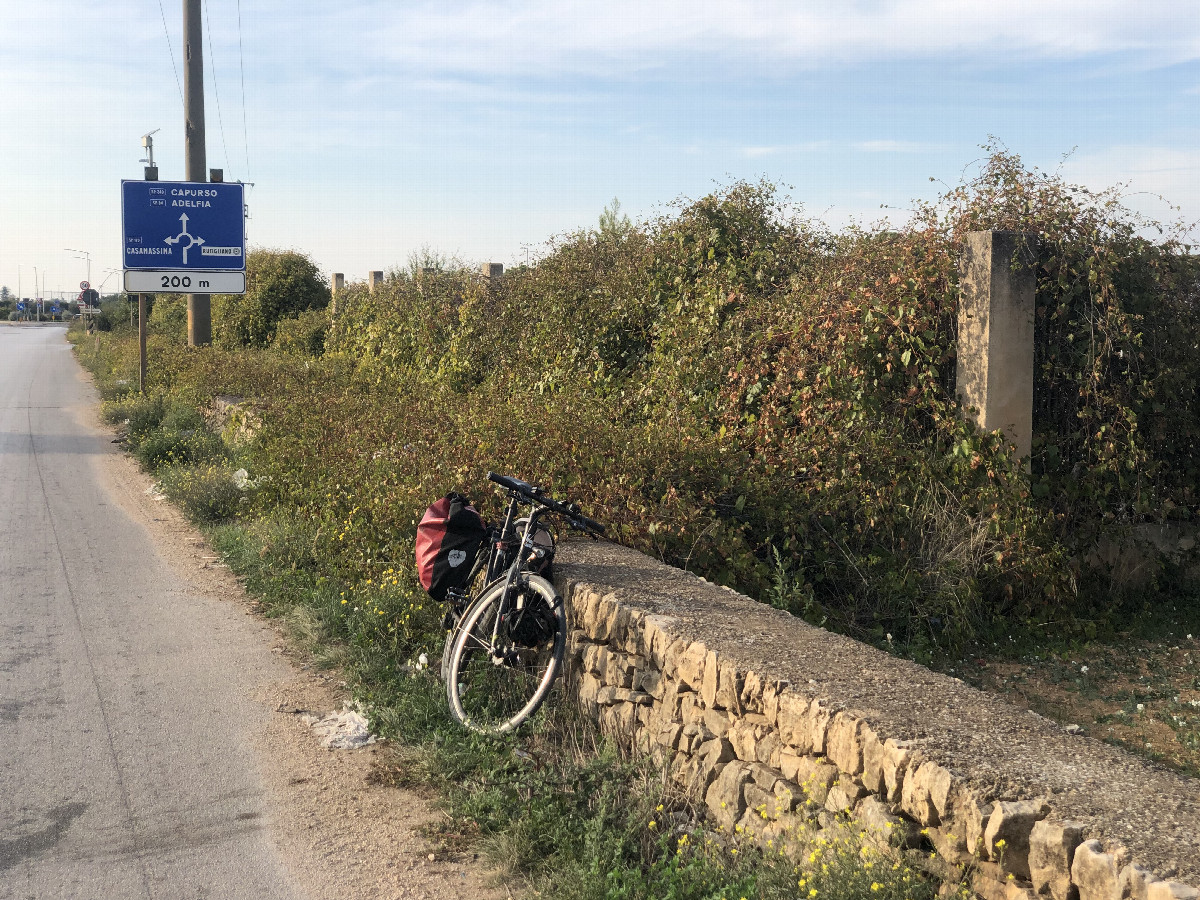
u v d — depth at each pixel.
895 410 6.80
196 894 3.35
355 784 4.14
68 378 25.69
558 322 11.09
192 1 17.39
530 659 4.66
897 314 6.74
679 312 9.30
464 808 3.85
